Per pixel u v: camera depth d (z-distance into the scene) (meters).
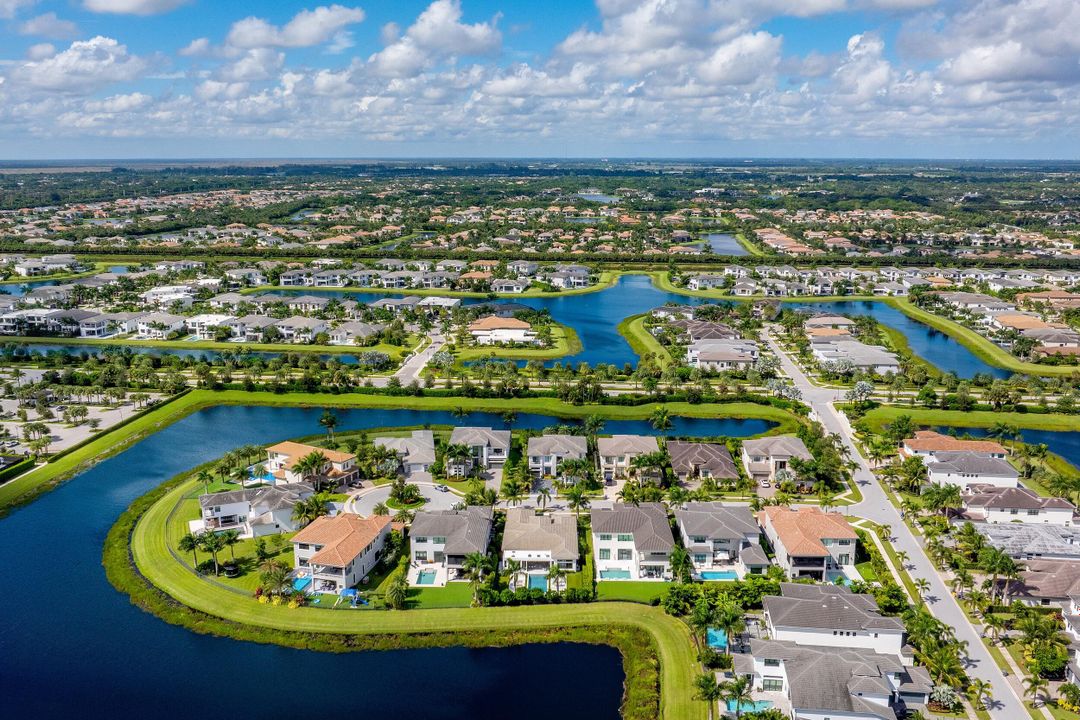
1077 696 92.88
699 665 104.19
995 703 95.25
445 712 98.12
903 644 103.75
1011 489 146.38
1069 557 125.69
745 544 129.12
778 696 97.38
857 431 186.88
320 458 152.75
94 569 129.38
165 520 142.25
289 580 118.81
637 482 157.62
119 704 98.88
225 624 113.50
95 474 166.75
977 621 111.56
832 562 126.75
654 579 124.94
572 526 132.75
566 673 105.12
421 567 127.88
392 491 149.88
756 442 167.75
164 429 194.25
